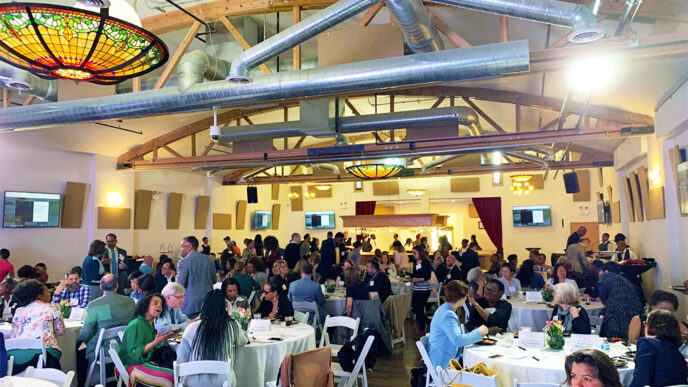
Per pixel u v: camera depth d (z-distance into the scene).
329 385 3.34
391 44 6.20
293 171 16.84
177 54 6.89
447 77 5.16
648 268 8.17
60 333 4.50
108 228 11.29
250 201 16.05
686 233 6.78
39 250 9.82
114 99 6.69
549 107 9.20
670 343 2.94
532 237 16.38
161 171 13.40
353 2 4.87
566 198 16.00
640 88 6.88
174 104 6.39
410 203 18.39
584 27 3.97
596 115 8.78
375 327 6.56
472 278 6.59
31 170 9.71
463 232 18.19
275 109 12.08
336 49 6.42
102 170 11.21
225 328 3.63
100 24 3.17
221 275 8.81
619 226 11.77
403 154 9.84
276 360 4.32
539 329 5.90
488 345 4.05
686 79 5.92
